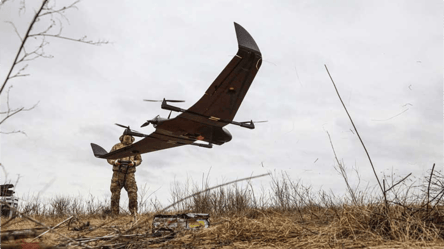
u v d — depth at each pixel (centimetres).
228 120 638
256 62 531
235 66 537
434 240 291
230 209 647
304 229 357
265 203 611
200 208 681
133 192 956
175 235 329
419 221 316
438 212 337
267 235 335
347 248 276
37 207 703
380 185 341
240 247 296
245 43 512
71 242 249
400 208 350
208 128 676
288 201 568
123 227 390
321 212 455
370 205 370
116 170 963
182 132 694
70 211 820
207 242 315
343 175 379
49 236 284
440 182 354
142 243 288
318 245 293
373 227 338
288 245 298
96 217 833
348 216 344
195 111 619
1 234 233
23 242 235
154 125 684
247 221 372
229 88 575
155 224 347
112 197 939
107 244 275
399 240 297
